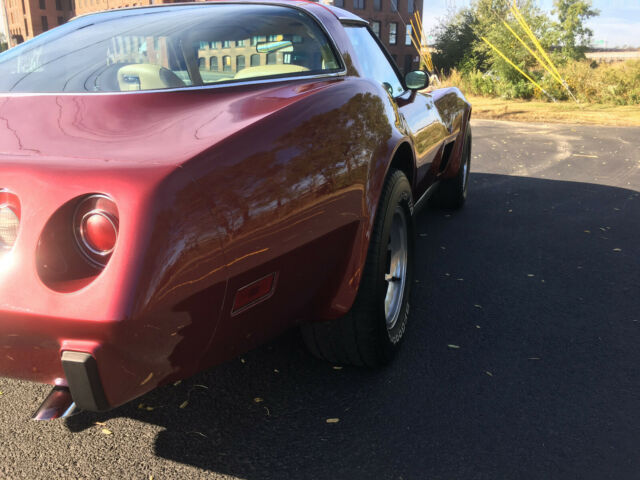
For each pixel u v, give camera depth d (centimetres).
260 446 190
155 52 199
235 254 144
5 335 133
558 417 204
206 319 142
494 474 175
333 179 179
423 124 316
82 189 129
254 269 151
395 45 5503
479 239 419
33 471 176
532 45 2312
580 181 639
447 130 386
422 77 328
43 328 128
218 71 197
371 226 200
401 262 249
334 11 266
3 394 219
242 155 150
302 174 166
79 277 128
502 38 2345
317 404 213
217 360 159
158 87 183
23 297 127
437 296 314
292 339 263
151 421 203
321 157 175
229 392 221
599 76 1973
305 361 244
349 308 198
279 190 157
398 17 5444
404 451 187
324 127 181
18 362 140
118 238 125
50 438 193
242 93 183
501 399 215
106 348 127
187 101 173
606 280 338
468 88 2331
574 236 426
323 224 176
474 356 248
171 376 146
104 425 200
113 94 174
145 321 127
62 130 156
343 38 249
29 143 150
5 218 132
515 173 693
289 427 200
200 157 141
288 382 228
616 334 268
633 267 359
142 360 133
